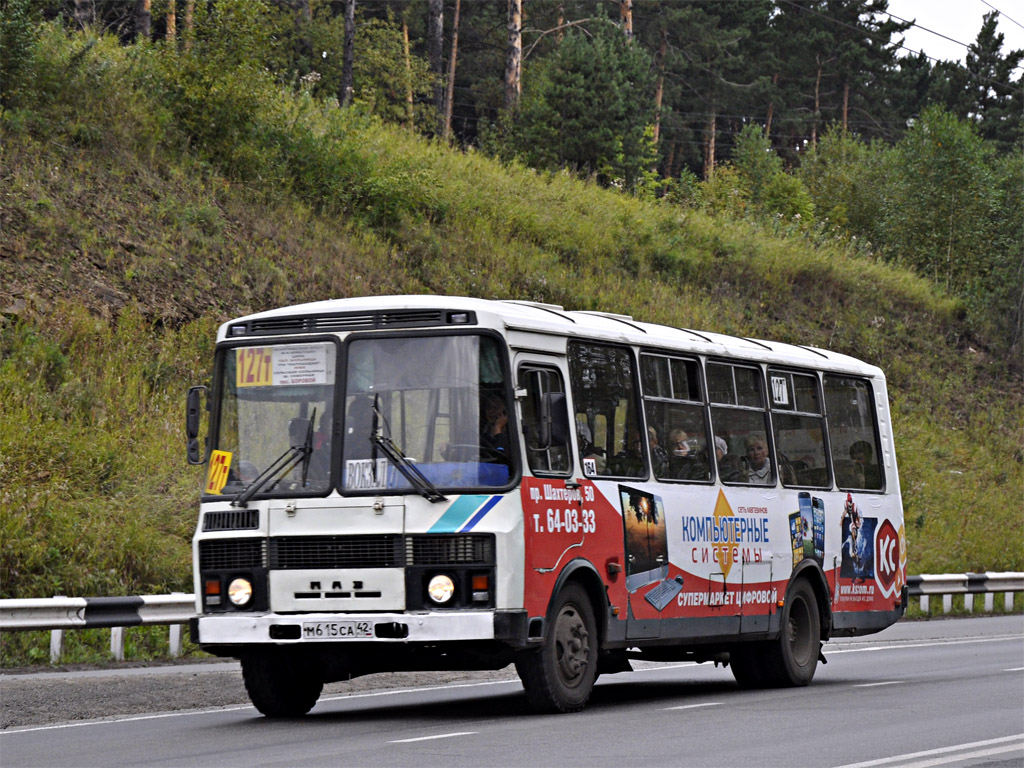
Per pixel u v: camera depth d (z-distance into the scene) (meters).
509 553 14.83
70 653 22.88
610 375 17.33
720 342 20.02
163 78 42.25
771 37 106.88
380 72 77.50
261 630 15.20
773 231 61.69
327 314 15.80
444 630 14.65
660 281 51.81
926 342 59.09
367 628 14.83
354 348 15.62
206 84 42.28
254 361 16.00
